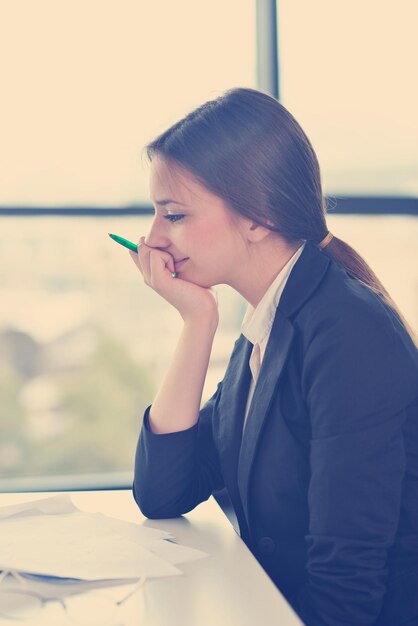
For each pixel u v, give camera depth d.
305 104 2.60
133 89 3.38
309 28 2.60
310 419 1.08
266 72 2.58
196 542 1.08
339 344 1.07
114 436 10.36
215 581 0.90
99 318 9.85
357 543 0.99
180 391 1.27
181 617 0.79
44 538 1.02
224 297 2.13
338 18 2.62
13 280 9.01
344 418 1.03
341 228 2.49
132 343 10.03
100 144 3.48
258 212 1.15
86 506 1.30
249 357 1.29
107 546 0.99
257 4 2.58
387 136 2.61
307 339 1.11
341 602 0.98
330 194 2.48
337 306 1.10
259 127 1.15
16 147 3.42
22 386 10.17
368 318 1.08
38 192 2.36
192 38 2.70
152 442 1.24
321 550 1.01
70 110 3.72
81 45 4.25
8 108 3.44
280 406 1.13
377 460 1.02
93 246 7.80
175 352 1.30
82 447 10.20
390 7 2.68
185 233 1.19
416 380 1.07
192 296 1.27
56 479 2.40
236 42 2.59
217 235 1.18
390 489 1.02
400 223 2.52
